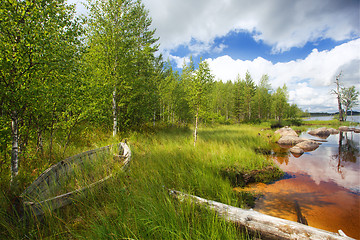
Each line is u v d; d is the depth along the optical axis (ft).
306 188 17.83
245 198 15.06
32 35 11.15
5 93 10.18
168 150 25.39
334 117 158.92
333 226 11.46
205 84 31.30
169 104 61.82
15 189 9.91
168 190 11.69
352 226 11.43
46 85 12.96
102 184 11.95
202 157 23.04
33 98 12.17
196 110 32.55
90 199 10.66
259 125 103.76
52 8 12.30
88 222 8.82
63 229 8.27
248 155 25.35
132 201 10.33
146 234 7.60
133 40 34.04
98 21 29.99
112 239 7.16
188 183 14.76
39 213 8.38
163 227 7.54
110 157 18.22
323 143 47.78
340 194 16.44
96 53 28.96
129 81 33.91
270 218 8.71
